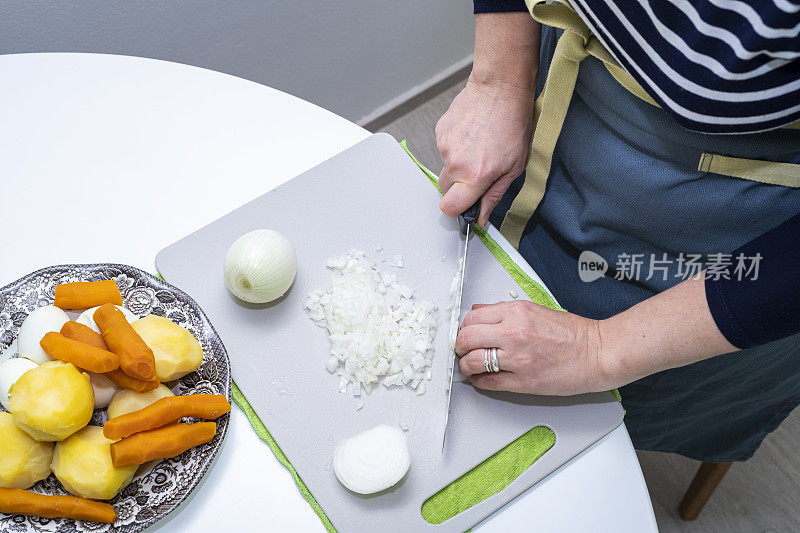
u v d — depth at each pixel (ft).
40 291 2.82
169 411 2.46
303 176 3.40
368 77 6.70
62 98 3.59
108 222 3.26
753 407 3.82
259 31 5.57
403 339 2.93
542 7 2.73
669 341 2.67
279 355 2.95
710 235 3.08
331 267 3.16
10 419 2.44
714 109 2.56
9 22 4.41
